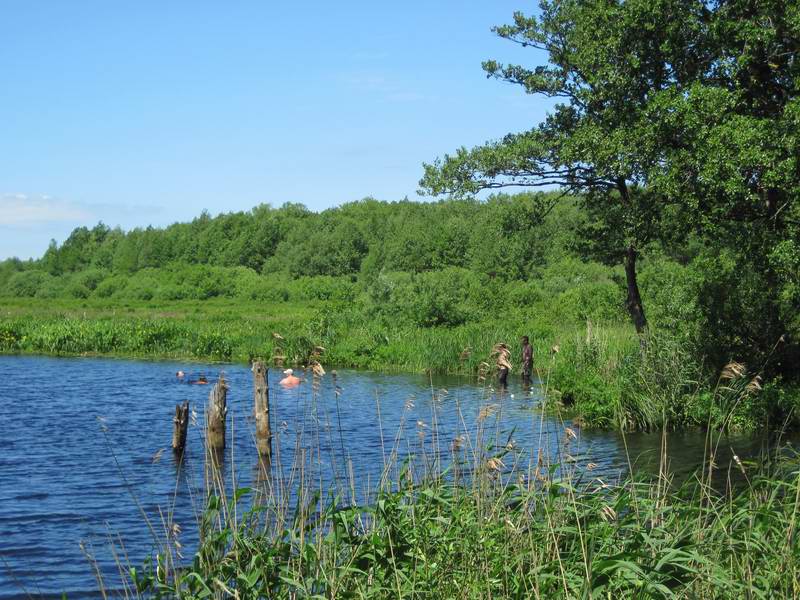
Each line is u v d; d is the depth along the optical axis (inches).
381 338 1621.6
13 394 1145.4
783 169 681.0
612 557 265.1
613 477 567.5
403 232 4517.7
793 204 711.1
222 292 4498.0
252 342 1722.4
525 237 2972.4
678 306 895.7
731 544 290.4
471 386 1199.6
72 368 1508.4
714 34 770.2
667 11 784.3
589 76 855.1
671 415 802.2
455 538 293.9
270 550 288.5
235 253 5659.5
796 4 730.2
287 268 5172.2
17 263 6535.4
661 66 823.1
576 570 273.9
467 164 960.3
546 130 979.9
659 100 749.3
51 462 690.8
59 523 504.7
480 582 268.8
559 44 948.6
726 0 789.2
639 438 752.3
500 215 1063.0
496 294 2182.6
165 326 1915.6
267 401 682.8
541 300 2233.0
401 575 277.0
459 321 1843.0
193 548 447.8
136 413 978.1
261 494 484.4
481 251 3152.1
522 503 313.9
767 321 826.2
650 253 966.4
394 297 1915.6
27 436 816.9
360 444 721.0
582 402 877.8
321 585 276.7
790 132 694.5
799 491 301.3
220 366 1552.7
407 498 342.3
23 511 532.4
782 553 284.4
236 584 282.2
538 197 1031.6
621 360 945.5
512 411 909.8
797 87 727.7
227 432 816.9
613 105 839.7
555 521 293.9
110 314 2896.2
